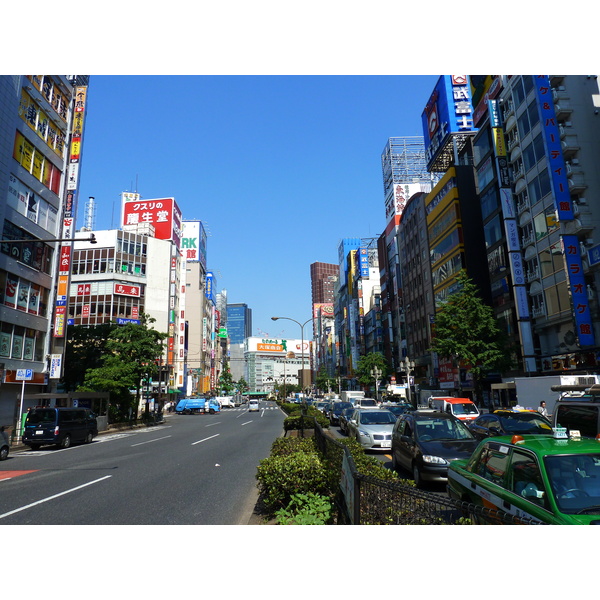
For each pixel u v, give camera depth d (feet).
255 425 111.45
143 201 247.29
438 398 90.68
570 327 102.53
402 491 14.19
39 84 99.19
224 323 506.07
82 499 30.60
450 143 194.80
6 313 88.12
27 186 95.50
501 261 133.39
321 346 524.52
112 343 120.47
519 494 16.06
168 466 45.98
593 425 27.84
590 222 98.32
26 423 68.80
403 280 225.76
